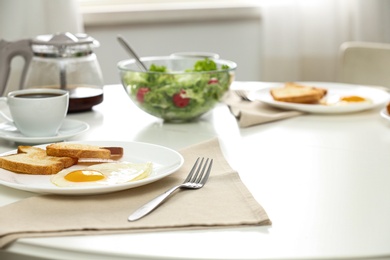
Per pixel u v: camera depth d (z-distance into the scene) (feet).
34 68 5.05
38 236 2.67
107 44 9.68
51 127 4.26
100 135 4.43
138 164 3.46
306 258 2.48
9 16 8.82
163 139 4.34
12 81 8.51
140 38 9.75
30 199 3.06
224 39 9.97
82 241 2.63
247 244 2.60
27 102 4.13
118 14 9.52
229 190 3.19
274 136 4.42
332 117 5.00
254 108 5.19
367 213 2.95
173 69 5.44
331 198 3.16
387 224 2.82
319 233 2.72
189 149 3.97
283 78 9.86
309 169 3.65
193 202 3.02
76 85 5.08
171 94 4.58
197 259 2.47
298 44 9.77
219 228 2.76
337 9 9.73
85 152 3.57
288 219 2.87
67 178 3.25
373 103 5.10
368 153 3.99
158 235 2.69
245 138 4.37
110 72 9.80
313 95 5.21
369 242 2.62
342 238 2.67
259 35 10.02
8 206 2.97
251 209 2.92
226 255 2.50
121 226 2.73
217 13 9.78
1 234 2.64
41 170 3.39
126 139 4.33
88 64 5.13
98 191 3.05
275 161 3.81
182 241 2.63
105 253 2.52
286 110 5.15
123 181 3.23
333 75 9.93
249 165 3.73
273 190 3.28
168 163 3.62
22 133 4.35
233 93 5.74
